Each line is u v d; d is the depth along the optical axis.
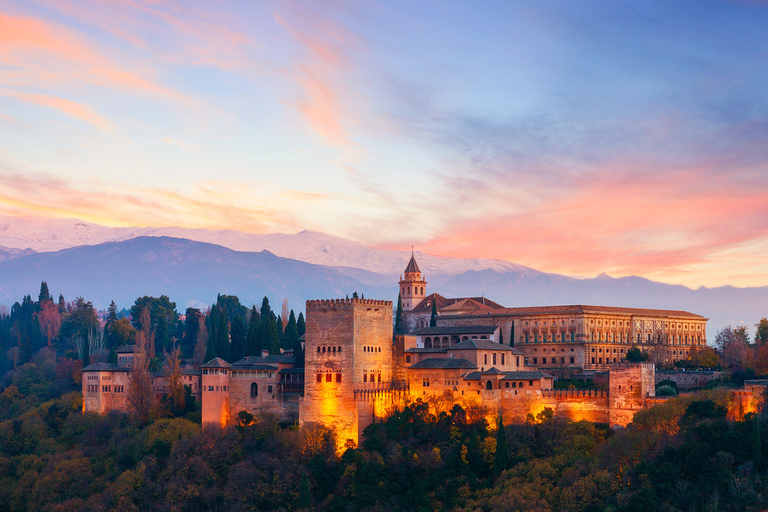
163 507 195.38
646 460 175.88
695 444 169.75
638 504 158.62
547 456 197.88
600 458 184.62
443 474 191.88
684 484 161.12
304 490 191.12
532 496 174.00
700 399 192.00
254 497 195.75
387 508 186.62
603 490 169.38
